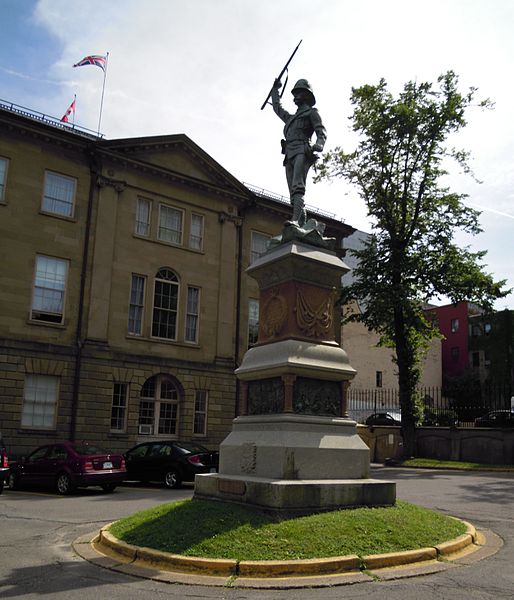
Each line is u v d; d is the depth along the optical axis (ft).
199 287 107.14
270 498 27.30
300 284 34.42
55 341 89.56
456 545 26.27
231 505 28.89
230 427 106.01
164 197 104.47
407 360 104.53
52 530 34.63
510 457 88.89
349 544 24.39
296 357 32.19
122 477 62.13
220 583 21.45
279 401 32.40
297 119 38.34
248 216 116.06
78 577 22.89
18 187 89.30
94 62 112.47
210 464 67.92
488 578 22.18
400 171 105.60
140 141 100.17
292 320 33.50
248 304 113.19
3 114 88.17
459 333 215.51
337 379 33.71
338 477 30.71
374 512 28.48
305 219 37.76
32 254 89.25
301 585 21.11
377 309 100.07
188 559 23.08
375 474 75.97
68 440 88.17
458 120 100.68
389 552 24.14
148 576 22.50
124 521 30.19
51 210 92.43
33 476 62.18
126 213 99.71
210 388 104.94
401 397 103.60
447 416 118.83
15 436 83.82
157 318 101.45
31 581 22.44
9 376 84.64
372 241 109.81
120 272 97.55
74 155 95.45
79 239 93.91
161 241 102.73
